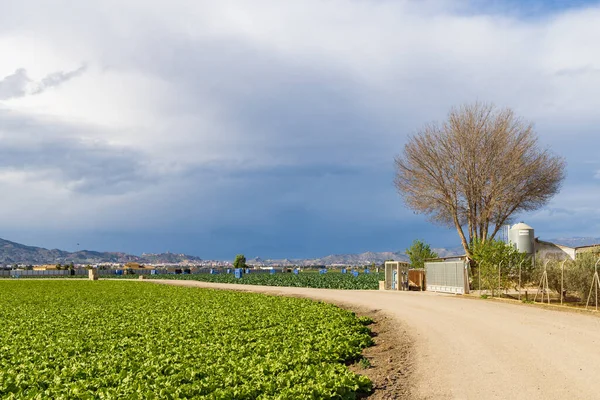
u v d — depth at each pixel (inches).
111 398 416.2
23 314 1080.8
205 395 422.6
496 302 1175.0
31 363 553.3
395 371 533.3
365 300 1272.1
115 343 677.3
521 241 1943.9
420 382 483.5
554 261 1268.5
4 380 475.2
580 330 722.8
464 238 1967.3
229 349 617.0
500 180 1866.4
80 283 2516.0
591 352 570.6
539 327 754.2
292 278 2947.8
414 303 1166.3
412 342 685.9
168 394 424.2
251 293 1595.7
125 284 2367.1
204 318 927.0
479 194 1919.3
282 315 946.7
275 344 629.9
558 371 491.8
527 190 1943.9
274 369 491.5
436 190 1991.9
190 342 674.2
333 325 792.3
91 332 786.8
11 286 2223.2
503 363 532.4
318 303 1201.4
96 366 532.1
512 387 447.2
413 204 2073.1
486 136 1921.8
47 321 943.7
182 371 498.6
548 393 426.3
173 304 1246.3
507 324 791.1
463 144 1939.0
